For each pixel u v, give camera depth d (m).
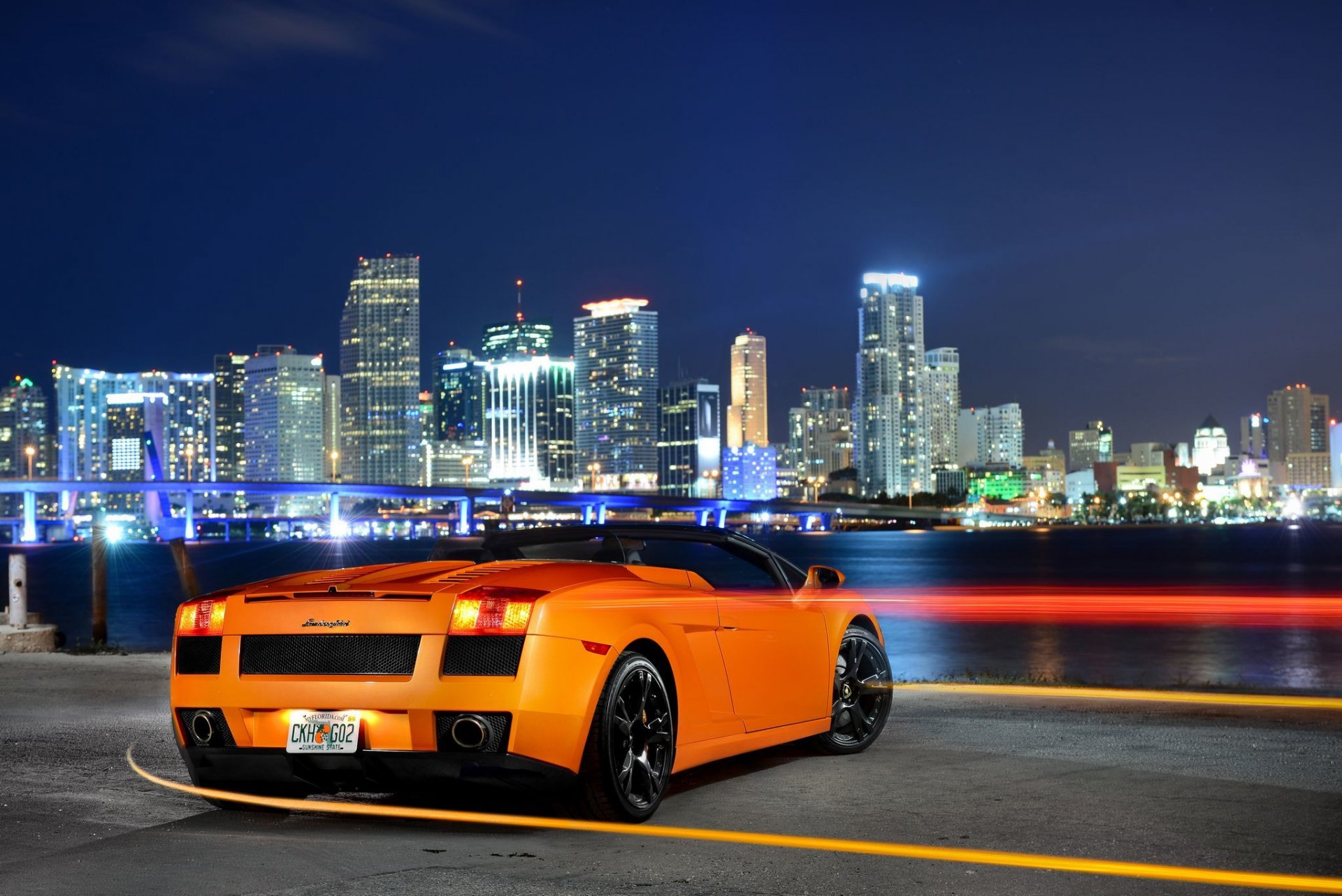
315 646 5.46
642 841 5.33
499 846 5.25
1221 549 175.75
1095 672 24.23
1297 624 39.91
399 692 5.29
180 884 4.62
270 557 195.38
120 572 145.62
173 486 196.25
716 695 6.30
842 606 7.50
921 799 6.22
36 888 4.57
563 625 5.38
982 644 31.62
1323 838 5.38
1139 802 6.14
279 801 5.96
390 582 5.61
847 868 4.89
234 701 5.52
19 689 10.91
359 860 5.00
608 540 6.86
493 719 5.24
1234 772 6.92
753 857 5.05
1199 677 23.30
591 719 5.44
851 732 7.58
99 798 6.26
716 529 6.95
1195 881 4.70
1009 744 7.91
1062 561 133.62
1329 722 8.85
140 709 9.65
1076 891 4.56
